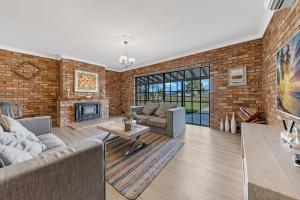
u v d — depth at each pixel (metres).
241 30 2.83
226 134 3.30
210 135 3.25
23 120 1.99
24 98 3.92
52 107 4.44
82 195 0.97
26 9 2.04
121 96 6.68
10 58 3.68
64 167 0.86
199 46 3.71
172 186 1.54
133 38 3.11
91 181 1.03
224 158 2.15
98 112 5.30
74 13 2.15
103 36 2.99
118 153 2.37
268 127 1.66
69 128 4.02
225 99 3.54
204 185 1.55
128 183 1.59
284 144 1.11
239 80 3.29
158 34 2.94
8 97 3.67
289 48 1.37
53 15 2.20
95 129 3.88
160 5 2.00
